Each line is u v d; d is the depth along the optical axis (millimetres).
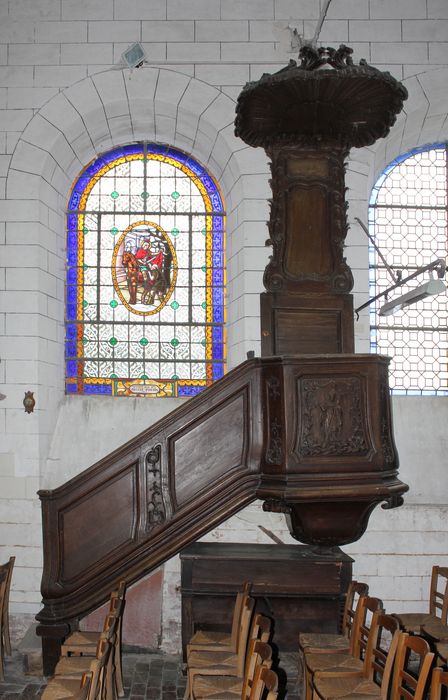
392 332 8922
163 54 8312
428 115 8469
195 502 5926
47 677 6086
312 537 5590
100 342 8977
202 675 5109
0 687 6137
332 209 6191
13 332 8102
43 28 8328
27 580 7797
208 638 5762
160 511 5984
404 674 4367
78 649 5648
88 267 9070
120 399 8672
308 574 6629
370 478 5375
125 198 9172
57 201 8758
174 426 6051
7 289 8148
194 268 9102
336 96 5566
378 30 8344
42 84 8305
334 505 5457
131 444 6059
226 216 9070
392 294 8938
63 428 8461
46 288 8414
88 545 6051
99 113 8406
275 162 6184
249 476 5840
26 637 6930
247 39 8336
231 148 8266
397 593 7520
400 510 7645
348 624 5910
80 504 6090
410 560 7570
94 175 9188
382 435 5500
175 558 7402
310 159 6203
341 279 6148
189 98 8281
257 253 8195
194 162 9242
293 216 6176
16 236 8188
